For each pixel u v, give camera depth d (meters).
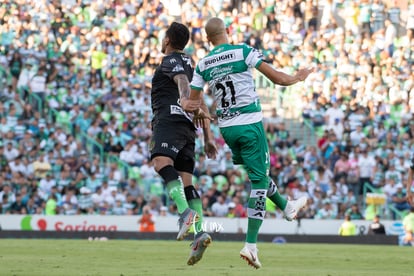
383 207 63.19
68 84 73.88
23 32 76.75
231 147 23.03
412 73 75.12
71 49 76.44
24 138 68.50
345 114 72.06
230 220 60.62
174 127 23.86
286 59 77.06
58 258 31.11
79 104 72.31
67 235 59.41
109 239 57.22
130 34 77.88
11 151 66.62
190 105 22.83
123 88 74.06
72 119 70.69
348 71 75.50
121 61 76.38
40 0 78.62
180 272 24.34
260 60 22.17
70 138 68.50
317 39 77.94
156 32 78.44
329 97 73.69
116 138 69.19
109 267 26.53
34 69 73.75
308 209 64.06
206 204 63.72
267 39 78.12
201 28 79.12
